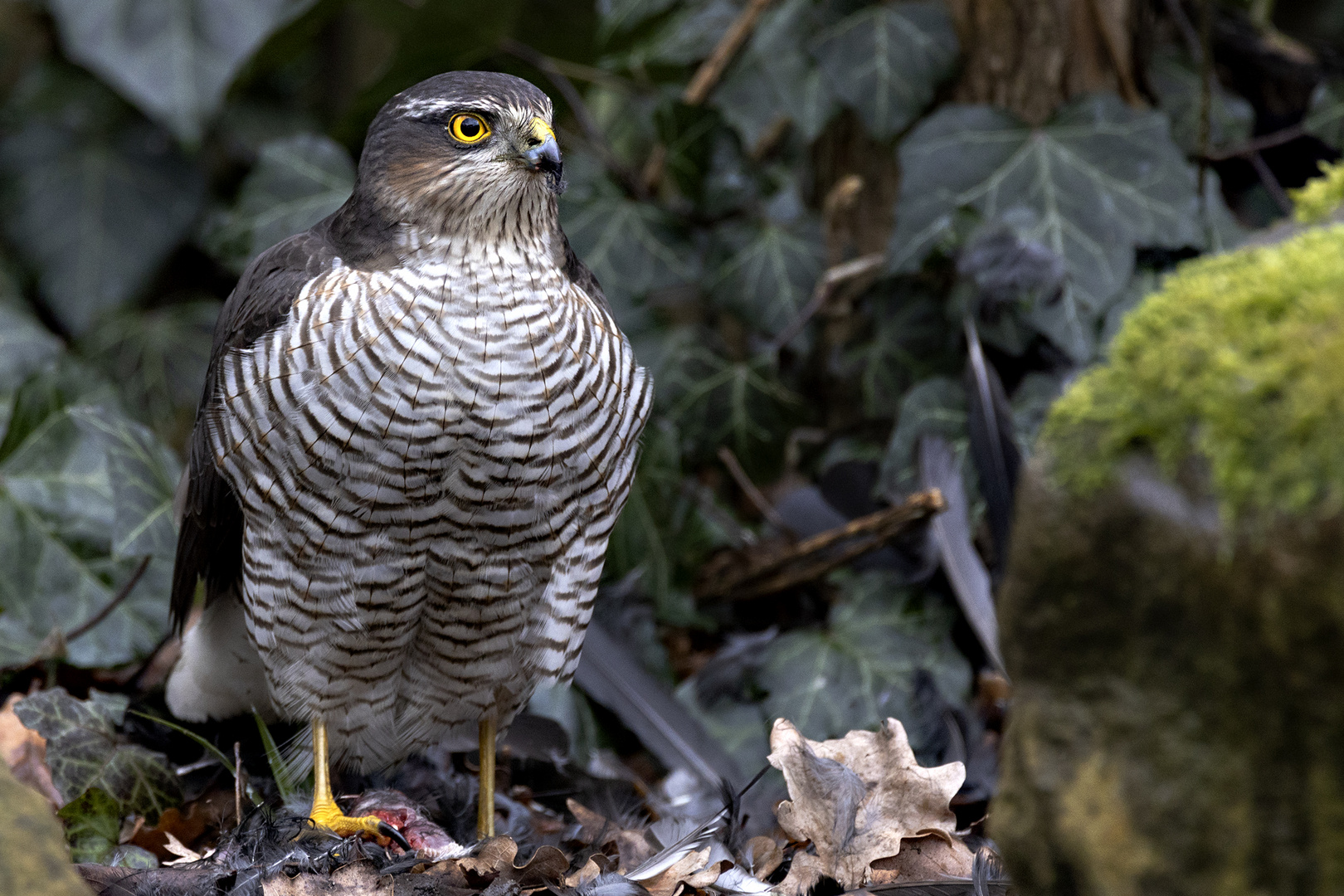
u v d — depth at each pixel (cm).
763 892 484
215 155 1077
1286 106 846
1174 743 288
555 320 513
